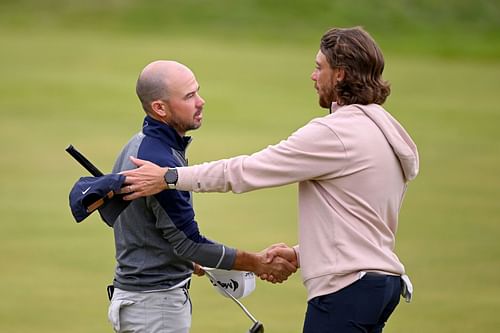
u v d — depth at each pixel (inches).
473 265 1230.3
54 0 5157.5
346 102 571.5
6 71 3560.5
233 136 2508.6
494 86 3713.1
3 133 2517.2
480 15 5442.9
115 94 3213.6
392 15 5315.0
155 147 594.9
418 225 1507.1
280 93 3373.5
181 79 597.9
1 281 1147.3
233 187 561.9
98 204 568.1
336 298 552.4
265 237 1414.9
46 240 1390.3
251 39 4741.6
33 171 2006.6
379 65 569.6
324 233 557.9
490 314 995.3
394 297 565.6
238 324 965.8
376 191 558.3
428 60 4453.7
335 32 575.5
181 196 586.9
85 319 984.3
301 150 555.8
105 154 2225.6
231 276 641.0
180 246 591.2
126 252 609.6
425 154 2305.6
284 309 1031.6
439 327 943.7
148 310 605.6
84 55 3993.6
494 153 2332.7
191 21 4997.5
